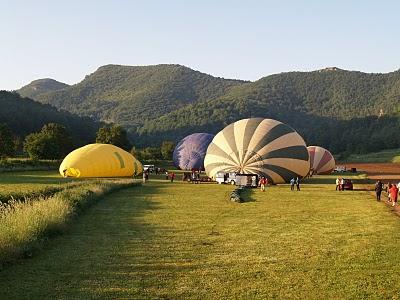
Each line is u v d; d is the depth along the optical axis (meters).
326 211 24.45
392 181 49.81
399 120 183.75
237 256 13.93
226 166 44.66
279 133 45.19
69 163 50.88
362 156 144.38
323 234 17.50
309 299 9.99
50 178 49.84
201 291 10.59
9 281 11.29
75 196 25.19
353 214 23.22
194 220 21.08
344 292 10.41
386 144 161.38
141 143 186.38
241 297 10.16
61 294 10.37
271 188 40.00
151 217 21.95
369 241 16.02
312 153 64.38
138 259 13.55
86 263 13.05
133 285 11.05
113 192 34.50
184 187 40.09
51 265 12.77
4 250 12.91
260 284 11.07
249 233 17.77
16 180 46.75
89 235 17.22
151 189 37.78
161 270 12.38
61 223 17.73
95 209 24.70
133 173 55.22
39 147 79.62
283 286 10.91
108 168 51.81
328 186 42.66
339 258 13.55
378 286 10.82
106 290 10.66
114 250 14.70
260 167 43.50
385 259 13.35
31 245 14.22
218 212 23.86
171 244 15.66
